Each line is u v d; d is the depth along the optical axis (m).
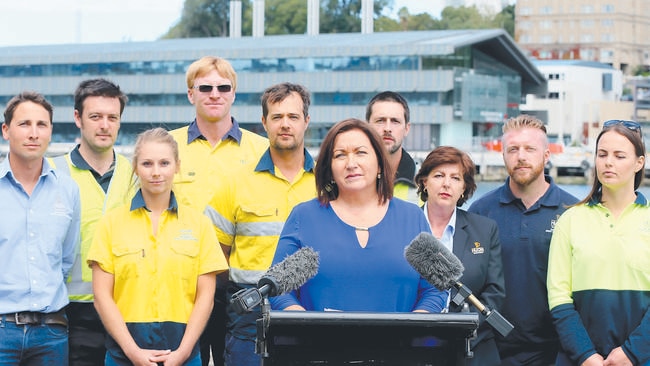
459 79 83.56
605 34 174.88
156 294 6.49
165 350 6.44
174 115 89.44
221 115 7.79
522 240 7.04
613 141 6.32
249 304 4.64
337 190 5.48
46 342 6.62
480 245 6.83
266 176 7.18
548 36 176.75
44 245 6.68
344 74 84.44
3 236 6.61
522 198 7.15
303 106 7.13
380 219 5.41
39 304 6.58
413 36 90.00
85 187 7.20
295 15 158.12
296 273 4.88
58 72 92.88
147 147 6.50
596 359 6.20
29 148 6.64
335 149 5.38
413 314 4.61
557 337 7.02
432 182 6.90
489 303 6.75
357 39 91.31
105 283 6.51
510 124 7.11
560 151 79.19
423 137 84.06
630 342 6.15
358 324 4.59
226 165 7.83
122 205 7.08
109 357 6.53
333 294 5.23
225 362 7.26
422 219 5.47
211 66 7.77
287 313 4.59
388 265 5.27
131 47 96.56
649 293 6.24
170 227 6.59
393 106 7.84
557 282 6.50
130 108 90.38
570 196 7.15
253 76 86.75
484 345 6.71
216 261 6.64
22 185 6.72
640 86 106.94
